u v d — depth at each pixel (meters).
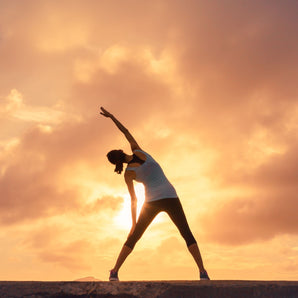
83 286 3.02
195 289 3.04
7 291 2.93
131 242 4.18
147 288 3.03
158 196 4.22
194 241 4.14
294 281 3.33
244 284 3.15
